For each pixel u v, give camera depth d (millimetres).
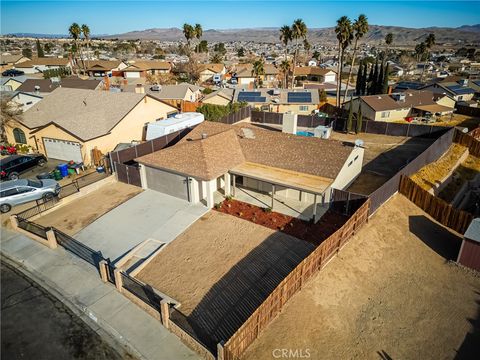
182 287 17750
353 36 67250
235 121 54688
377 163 37750
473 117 61281
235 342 12938
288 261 19797
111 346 14164
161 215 24859
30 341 14344
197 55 162625
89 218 24656
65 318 15594
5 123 38531
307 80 121688
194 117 43062
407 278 19375
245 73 106875
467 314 16922
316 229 22984
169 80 102125
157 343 14195
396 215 25281
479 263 19922
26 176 32094
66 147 35438
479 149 40438
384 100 61406
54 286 17641
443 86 81000
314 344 14484
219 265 19453
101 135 35531
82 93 44500
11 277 18359
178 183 26859
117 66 112875
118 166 30344
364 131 51938
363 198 23641
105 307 16141
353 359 14023
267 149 28953
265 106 65375
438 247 22469
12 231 22859
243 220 24109
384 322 16109
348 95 87500
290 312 15969
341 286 18062
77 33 108250
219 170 25859
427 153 34312
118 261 19672
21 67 109188
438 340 15312
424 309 17125
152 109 43500
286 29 85812
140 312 15852
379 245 21922
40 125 37719
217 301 16766
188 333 14086
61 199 26469
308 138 29234
